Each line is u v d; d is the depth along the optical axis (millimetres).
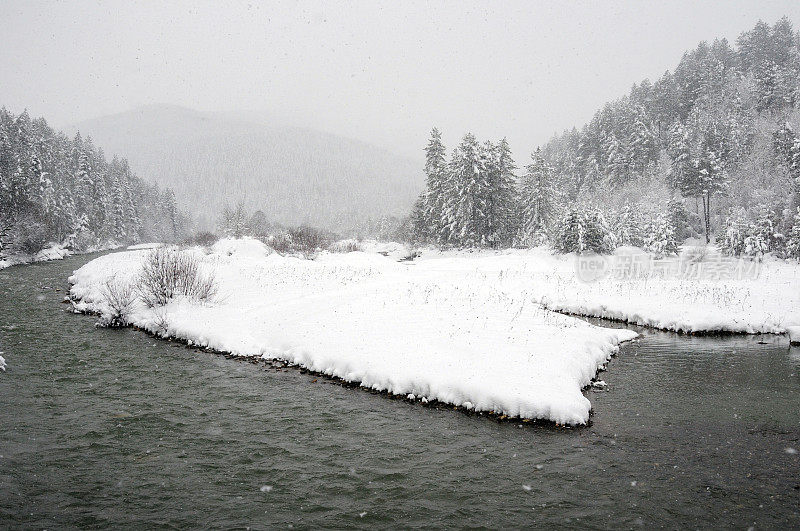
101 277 24875
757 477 7238
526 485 7055
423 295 21156
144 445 8367
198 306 18594
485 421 9547
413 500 6656
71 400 10469
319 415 9844
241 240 39906
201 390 11281
